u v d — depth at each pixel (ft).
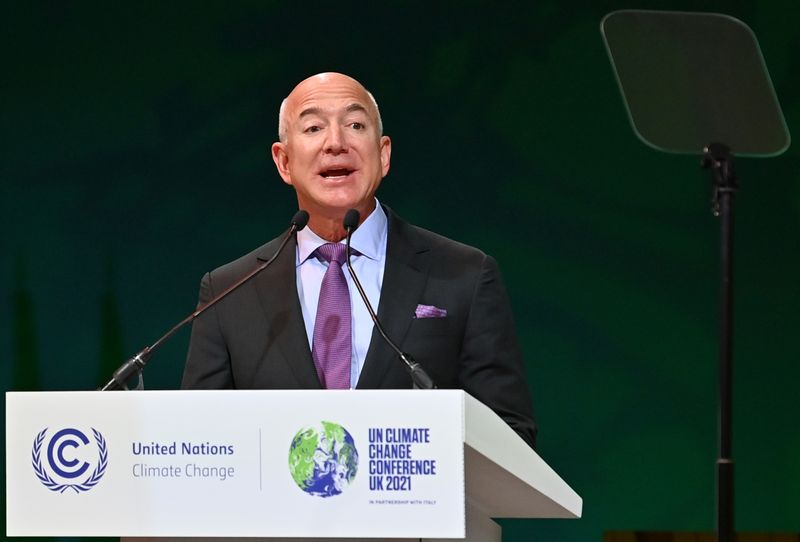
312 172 28.71
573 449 52.42
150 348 24.48
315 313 28.71
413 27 53.67
